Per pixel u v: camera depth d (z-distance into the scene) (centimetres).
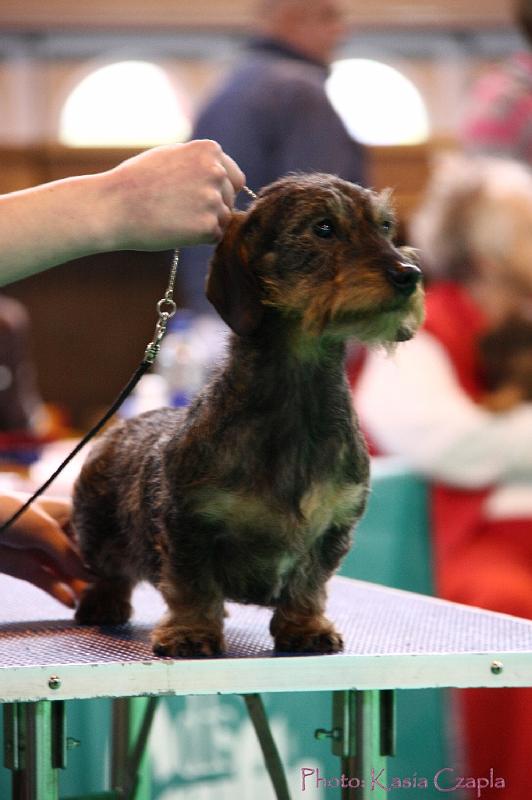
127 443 372
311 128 762
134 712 450
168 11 1498
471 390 612
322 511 324
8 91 1519
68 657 301
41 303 1471
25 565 397
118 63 1534
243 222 341
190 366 747
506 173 646
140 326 1483
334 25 825
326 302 332
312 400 324
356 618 371
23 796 300
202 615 321
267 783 566
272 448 318
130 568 367
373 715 315
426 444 588
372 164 1455
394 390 600
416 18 1527
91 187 322
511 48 1570
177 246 329
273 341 329
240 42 1527
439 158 1430
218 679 294
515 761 575
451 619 370
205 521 320
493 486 596
